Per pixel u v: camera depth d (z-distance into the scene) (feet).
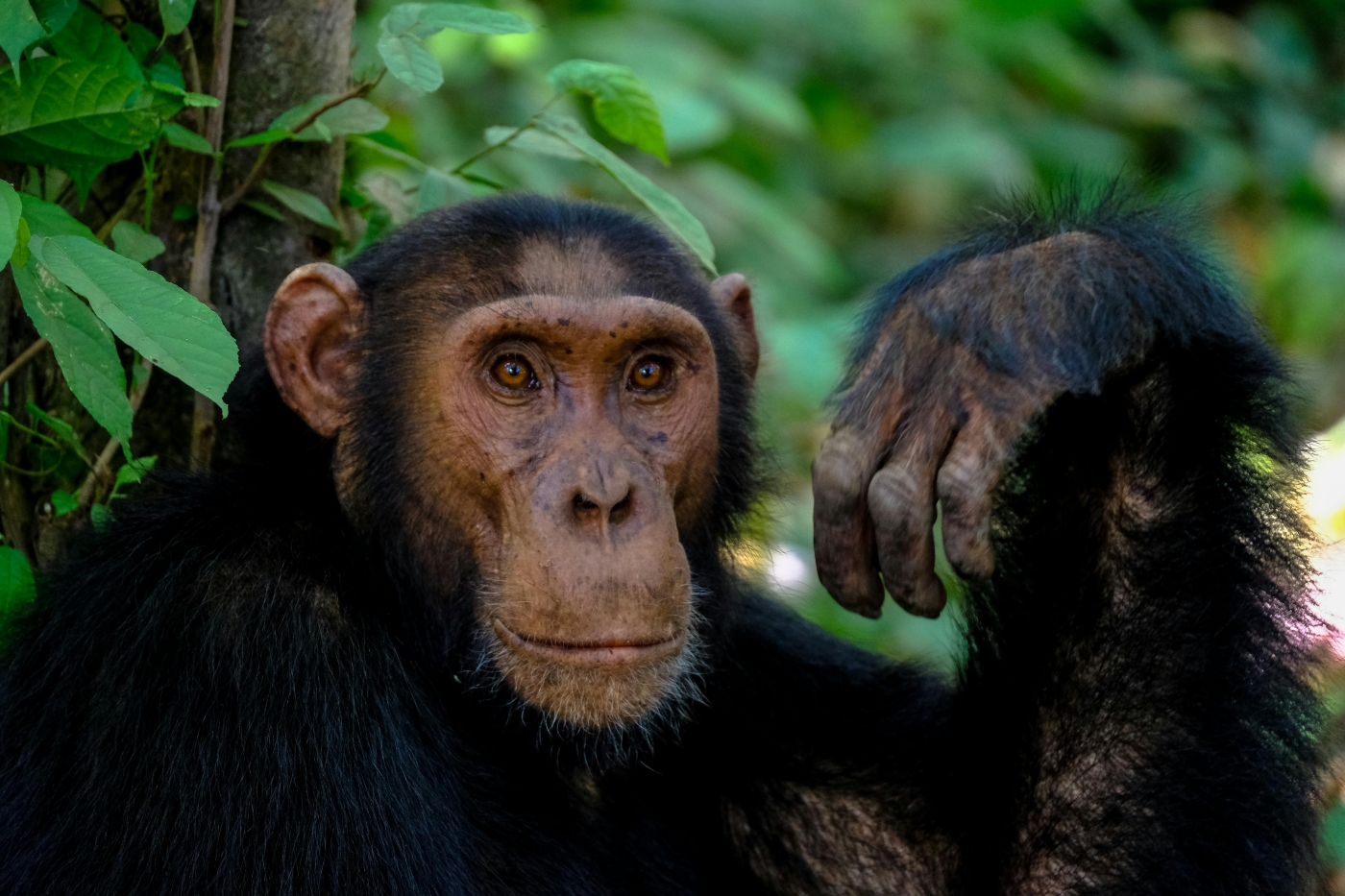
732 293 27.84
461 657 24.31
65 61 22.86
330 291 24.94
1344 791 31.53
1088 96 77.20
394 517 24.48
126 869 21.09
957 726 27.50
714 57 65.51
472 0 54.80
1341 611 27.58
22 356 26.35
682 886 27.22
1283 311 70.13
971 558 23.18
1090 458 26.04
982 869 26.30
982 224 26.91
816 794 29.43
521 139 30.66
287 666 22.29
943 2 76.89
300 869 21.25
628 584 22.29
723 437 26.61
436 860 22.07
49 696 22.99
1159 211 27.22
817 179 73.10
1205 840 24.36
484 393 23.85
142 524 24.12
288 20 28.48
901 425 24.34
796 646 30.25
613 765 26.27
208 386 20.15
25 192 25.54
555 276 24.49
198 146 26.71
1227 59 80.28
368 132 28.91
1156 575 25.61
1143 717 25.41
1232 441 25.68
